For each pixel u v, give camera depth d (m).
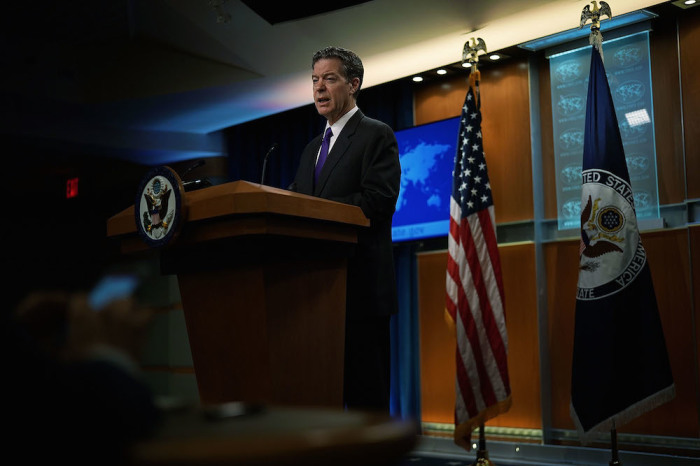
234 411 0.86
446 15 4.41
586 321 3.77
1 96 5.94
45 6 5.25
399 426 0.75
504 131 4.96
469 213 4.17
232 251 1.79
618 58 4.52
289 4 4.54
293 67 5.32
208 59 5.64
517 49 4.83
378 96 5.72
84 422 0.66
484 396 3.96
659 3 4.18
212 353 1.86
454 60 5.06
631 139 4.43
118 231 2.04
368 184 2.23
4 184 8.06
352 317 2.21
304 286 1.85
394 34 4.68
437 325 5.19
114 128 6.75
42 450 0.64
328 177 2.32
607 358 3.68
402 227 5.36
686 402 4.09
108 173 7.92
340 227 1.93
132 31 5.65
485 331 4.02
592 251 3.81
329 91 2.41
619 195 3.80
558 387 4.61
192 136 6.94
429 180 5.25
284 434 0.67
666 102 4.35
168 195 1.83
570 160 4.70
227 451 0.63
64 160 7.41
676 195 4.28
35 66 5.90
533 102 4.87
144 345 0.77
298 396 1.81
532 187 4.80
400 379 5.36
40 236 8.54
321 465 0.66
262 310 1.75
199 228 1.82
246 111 6.33
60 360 0.68
